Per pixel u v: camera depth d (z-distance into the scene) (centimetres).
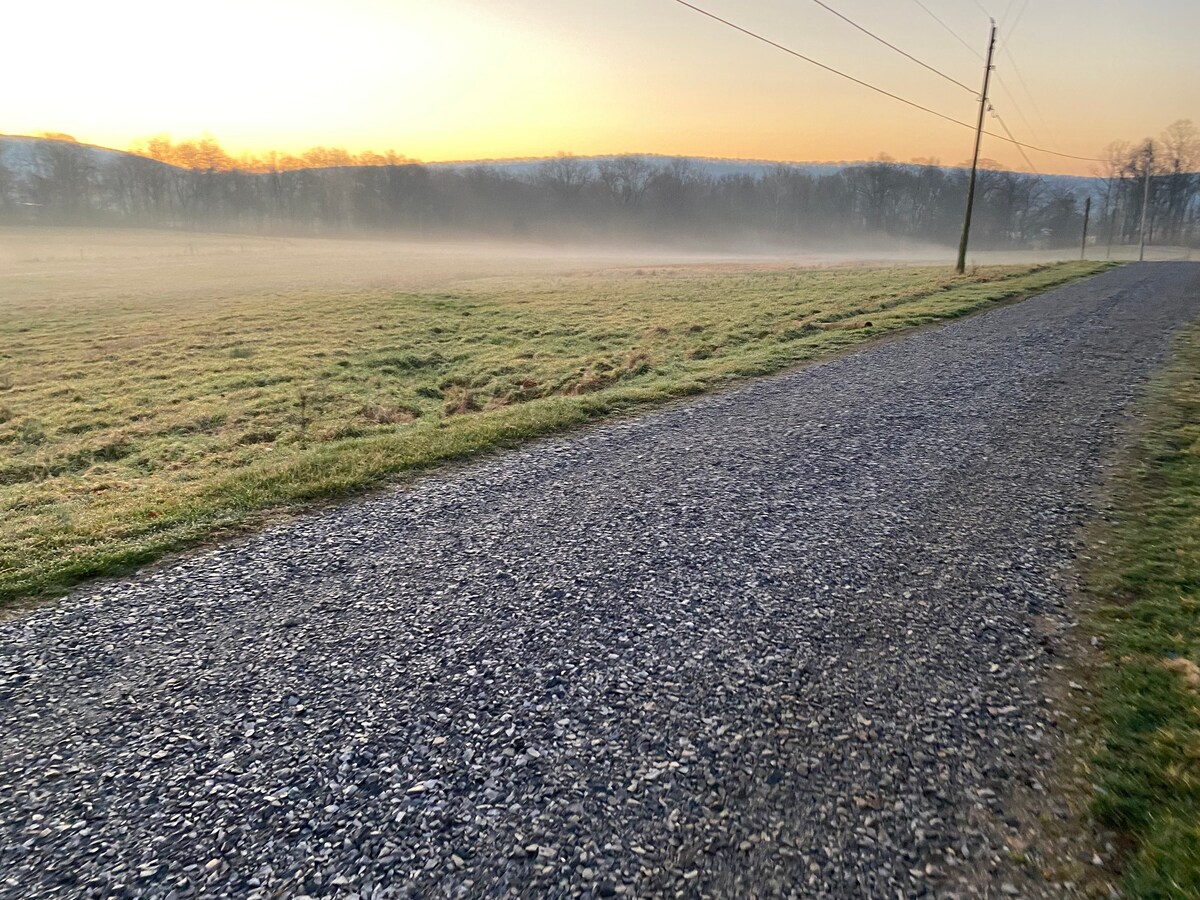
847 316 1911
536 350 1836
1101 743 302
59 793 276
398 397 1407
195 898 231
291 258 7225
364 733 311
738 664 362
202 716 323
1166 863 240
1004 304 1972
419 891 234
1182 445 710
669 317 2250
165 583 454
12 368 1827
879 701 333
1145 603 411
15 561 485
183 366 1758
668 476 657
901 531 525
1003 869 243
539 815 266
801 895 234
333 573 466
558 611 414
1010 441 746
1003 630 392
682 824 263
